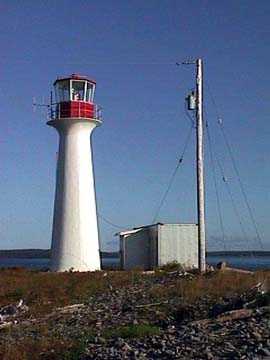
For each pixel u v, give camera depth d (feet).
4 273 131.95
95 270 143.13
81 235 150.92
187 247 147.13
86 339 56.59
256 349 45.70
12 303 88.28
